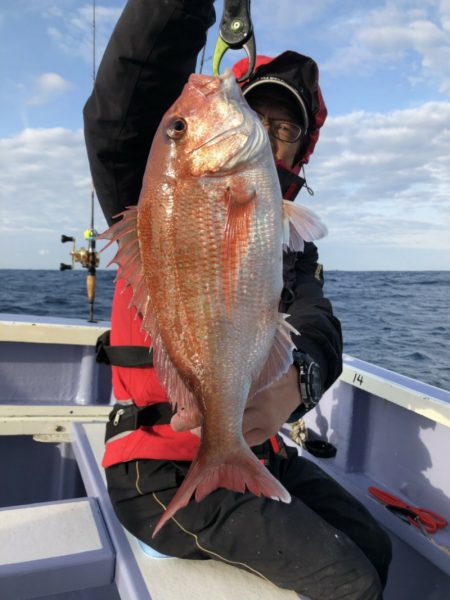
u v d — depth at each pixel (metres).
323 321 1.57
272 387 1.24
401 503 2.17
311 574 1.36
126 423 1.64
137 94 1.49
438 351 8.39
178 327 1.13
